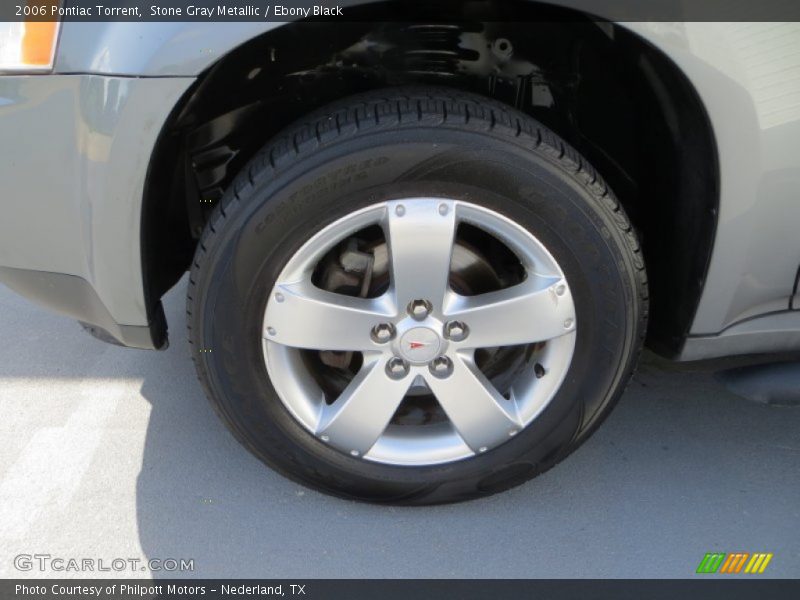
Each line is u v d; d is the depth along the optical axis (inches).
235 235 62.4
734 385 76.3
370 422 70.2
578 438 73.0
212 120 71.2
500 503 78.5
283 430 70.8
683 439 87.2
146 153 60.1
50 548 73.5
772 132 60.2
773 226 64.4
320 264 69.2
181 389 96.3
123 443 87.0
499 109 62.5
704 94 58.7
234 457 84.9
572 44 68.6
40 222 64.2
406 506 77.0
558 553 72.7
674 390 95.3
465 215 62.6
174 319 110.3
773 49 57.9
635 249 65.8
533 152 61.1
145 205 62.7
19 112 60.0
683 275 69.8
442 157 60.3
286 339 66.5
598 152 76.1
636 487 80.4
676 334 72.6
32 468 83.3
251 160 66.0
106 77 58.0
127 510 77.7
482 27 67.5
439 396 69.6
